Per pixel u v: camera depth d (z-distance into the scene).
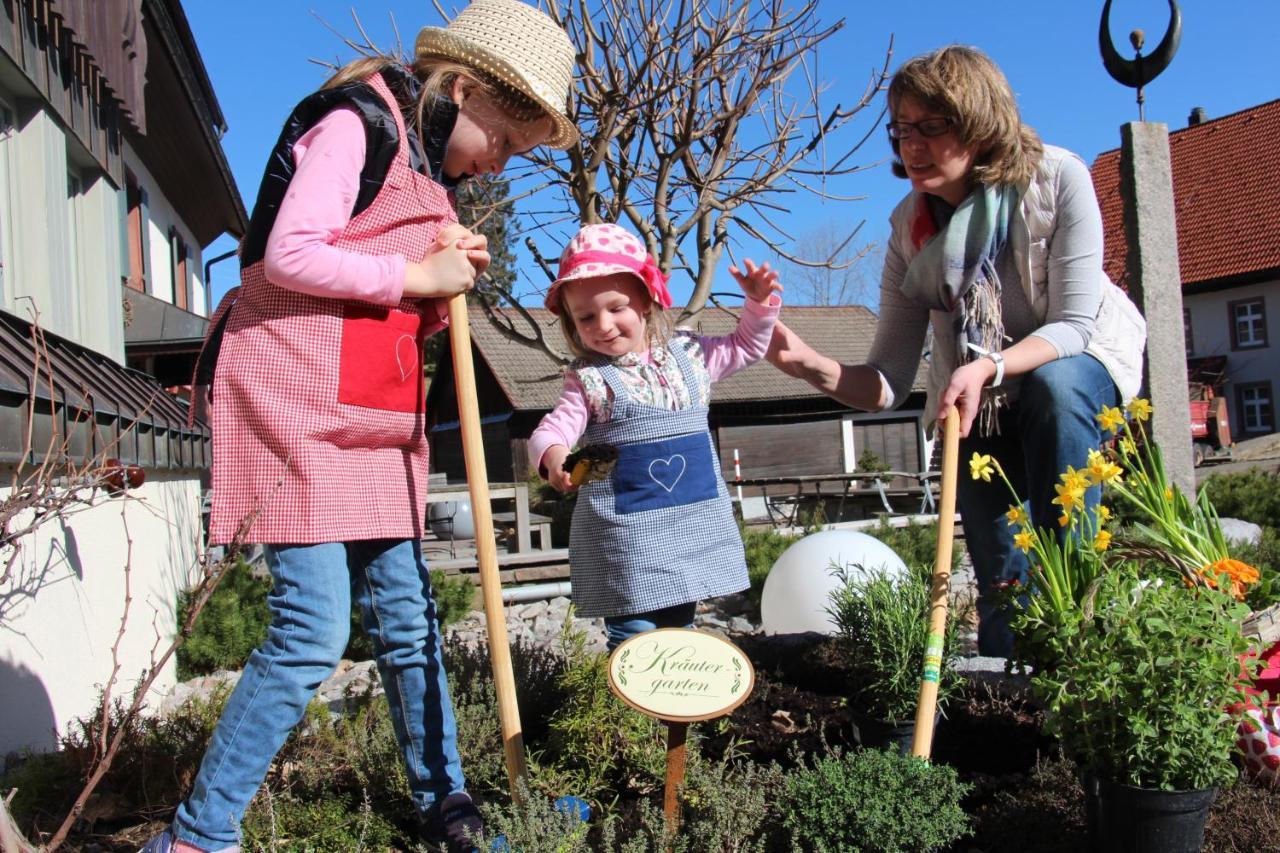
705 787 2.27
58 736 3.54
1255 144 35.09
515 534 11.19
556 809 2.23
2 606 3.32
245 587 6.52
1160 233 7.10
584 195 6.86
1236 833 2.29
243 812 2.33
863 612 3.16
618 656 2.20
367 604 2.60
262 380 2.33
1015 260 3.36
